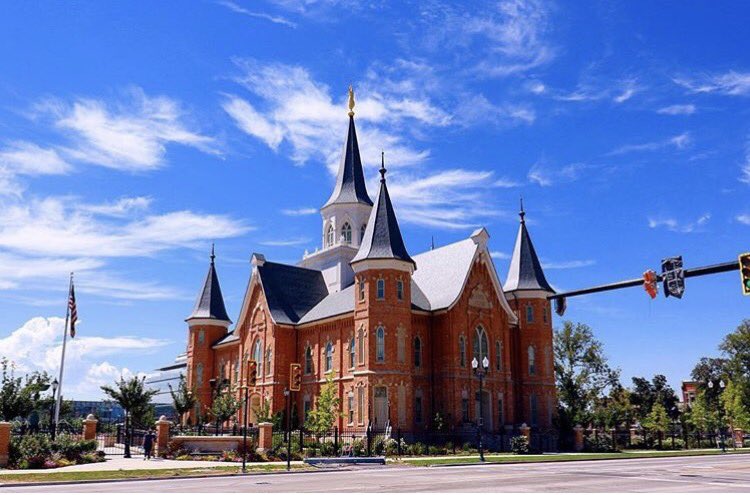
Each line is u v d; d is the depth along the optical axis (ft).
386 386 180.86
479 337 201.67
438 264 217.77
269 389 213.87
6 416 145.69
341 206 252.42
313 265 253.65
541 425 208.23
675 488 74.54
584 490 71.20
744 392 300.20
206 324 257.55
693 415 299.58
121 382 158.92
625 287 91.15
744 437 305.32
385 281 187.42
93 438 152.97
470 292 201.77
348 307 200.23
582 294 97.50
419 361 193.88
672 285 81.76
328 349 205.67
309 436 174.19
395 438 170.91
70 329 169.07
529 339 215.72
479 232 207.92
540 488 73.20
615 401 259.39
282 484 82.79
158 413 316.19
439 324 197.06
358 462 124.98
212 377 253.85
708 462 132.77
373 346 182.91
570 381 246.68
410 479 87.81
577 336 250.78
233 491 73.36
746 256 73.97
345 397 192.95
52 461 116.16
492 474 96.89
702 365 355.36
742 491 71.92
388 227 192.24
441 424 182.60
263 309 224.74
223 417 198.49
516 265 224.94
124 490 76.74
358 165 260.62
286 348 217.15
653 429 253.44
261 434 144.25
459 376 191.72
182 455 140.67
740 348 324.39
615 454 173.06
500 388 202.49
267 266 232.32
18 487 82.74
